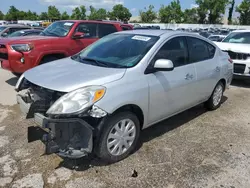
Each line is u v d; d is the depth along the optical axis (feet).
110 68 11.28
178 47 13.56
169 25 166.61
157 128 14.48
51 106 9.44
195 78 14.37
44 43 20.74
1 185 9.30
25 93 11.73
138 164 10.85
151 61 11.77
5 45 20.65
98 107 9.49
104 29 25.70
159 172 10.37
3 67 21.50
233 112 17.49
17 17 222.48
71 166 10.53
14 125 14.05
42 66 12.63
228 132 14.26
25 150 11.59
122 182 9.70
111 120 10.21
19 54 19.79
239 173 10.48
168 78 12.45
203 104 18.08
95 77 10.28
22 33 38.09
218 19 181.98
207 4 177.27
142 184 9.62
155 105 12.00
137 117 11.48
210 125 15.16
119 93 10.17
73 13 221.66
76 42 22.93
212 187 9.61
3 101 18.03
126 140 11.06
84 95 9.41
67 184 9.49
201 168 10.73
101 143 10.12
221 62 16.99
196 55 14.85
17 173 10.00
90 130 9.41
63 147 9.54
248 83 26.40
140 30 14.69
